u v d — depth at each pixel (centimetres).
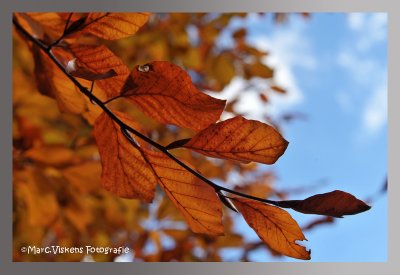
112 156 52
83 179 112
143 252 135
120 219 130
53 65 59
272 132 48
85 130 119
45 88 60
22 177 110
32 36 58
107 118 52
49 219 115
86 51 54
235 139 49
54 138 120
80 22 55
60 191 114
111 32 55
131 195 53
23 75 118
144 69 49
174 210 135
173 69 49
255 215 50
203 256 139
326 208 47
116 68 54
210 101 49
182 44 143
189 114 50
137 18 54
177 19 142
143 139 51
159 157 51
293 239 50
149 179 52
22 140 106
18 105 117
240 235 142
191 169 50
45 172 112
